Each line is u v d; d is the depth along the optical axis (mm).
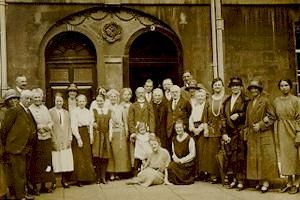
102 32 14336
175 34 14594
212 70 14562
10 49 13859
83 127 10422
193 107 10414
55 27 14172
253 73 14625
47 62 14414
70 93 10656
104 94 11398
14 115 8484
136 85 14984
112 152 10828
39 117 9281
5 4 13836
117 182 10656
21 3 13938
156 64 14914
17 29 13922
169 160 10305
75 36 14555
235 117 9242
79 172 10258
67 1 14117
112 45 14398
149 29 14539
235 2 14586
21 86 10906
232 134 9305
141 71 15016
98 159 10664
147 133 10734
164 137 10883
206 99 10375
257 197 8414
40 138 9258
